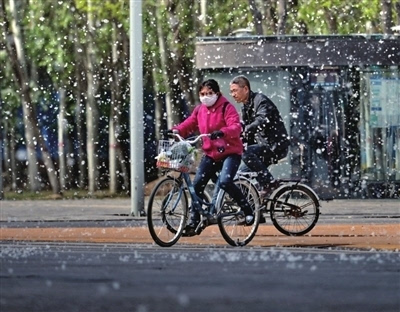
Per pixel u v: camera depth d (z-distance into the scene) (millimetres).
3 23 79250
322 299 17828
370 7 69938
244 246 29156
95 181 86875
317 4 70875
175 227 28797
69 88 92688
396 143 56531
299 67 55156
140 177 45750
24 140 101938
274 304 17250
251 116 32719
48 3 86250
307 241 30703
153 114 97062
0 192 68125
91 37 84000
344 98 55750
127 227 37781
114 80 84625
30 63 91938
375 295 18312
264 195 31969
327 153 55750
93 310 16891
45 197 75125
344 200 55125
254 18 62812
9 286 19891
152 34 84375
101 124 99312
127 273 21891
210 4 79438
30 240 32312
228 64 54688
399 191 56500
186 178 28766
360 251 27109
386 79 56250
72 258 25484
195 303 17422
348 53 55469
